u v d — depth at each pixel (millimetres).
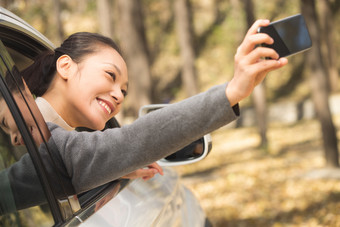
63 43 1420
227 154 14883
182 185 2336
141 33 9352
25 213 1048
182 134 1082
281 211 7094
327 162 9297
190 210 2141
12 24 1559
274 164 11844
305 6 8734
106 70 1349
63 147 1206
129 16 9242
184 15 18281
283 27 1020
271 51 981
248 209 7512
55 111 1359
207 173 11648
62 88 1370
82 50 1367
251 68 991
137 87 9305
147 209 1521
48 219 1098
